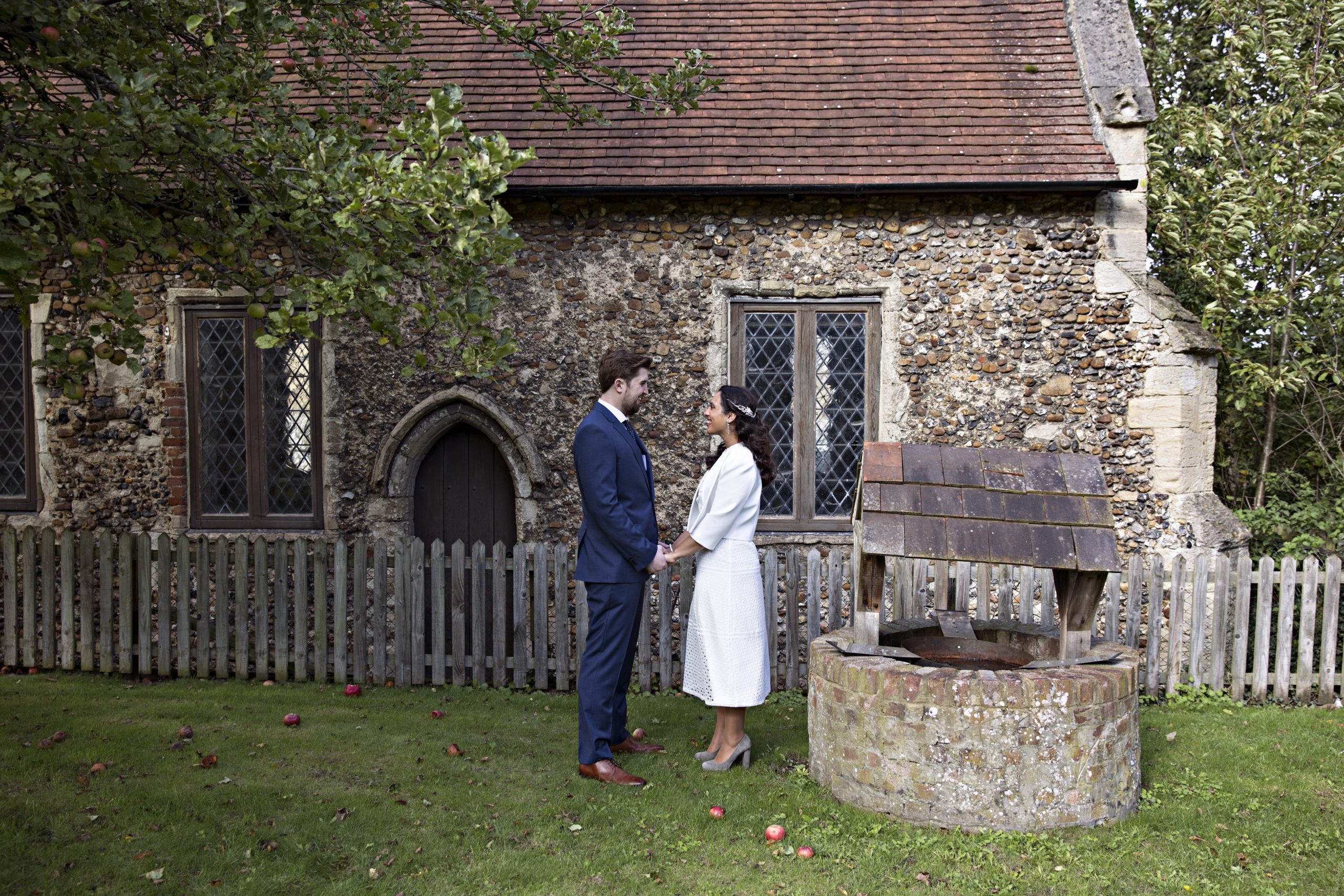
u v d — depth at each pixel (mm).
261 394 6422
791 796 3770
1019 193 5949
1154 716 5051
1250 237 6504
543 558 5621
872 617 3836
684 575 5711
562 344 6211
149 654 5812
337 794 3752
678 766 4156
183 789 3734
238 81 3686
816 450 6305
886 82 6652
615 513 3850
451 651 6309
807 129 6328
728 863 3207
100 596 5910
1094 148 6004
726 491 3918
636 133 6367
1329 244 6613
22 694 5340
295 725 4734
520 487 6242
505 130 6441
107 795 3646
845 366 6289
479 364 3785
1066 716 3412
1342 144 6238
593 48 5078
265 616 5758
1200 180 6832
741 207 6129
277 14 3785
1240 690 5375
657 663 5793
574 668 5809
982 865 3180
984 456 3861
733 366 6281
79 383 3408
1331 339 6809
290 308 3410
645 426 6195
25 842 3209
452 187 3303
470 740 4543
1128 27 6570
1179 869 3193
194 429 6449
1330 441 7008
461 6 5258
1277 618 5949
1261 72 7211
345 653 5754
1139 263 5992
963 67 6723
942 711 3426
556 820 3537
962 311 6059
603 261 6180
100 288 3953
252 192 3895
